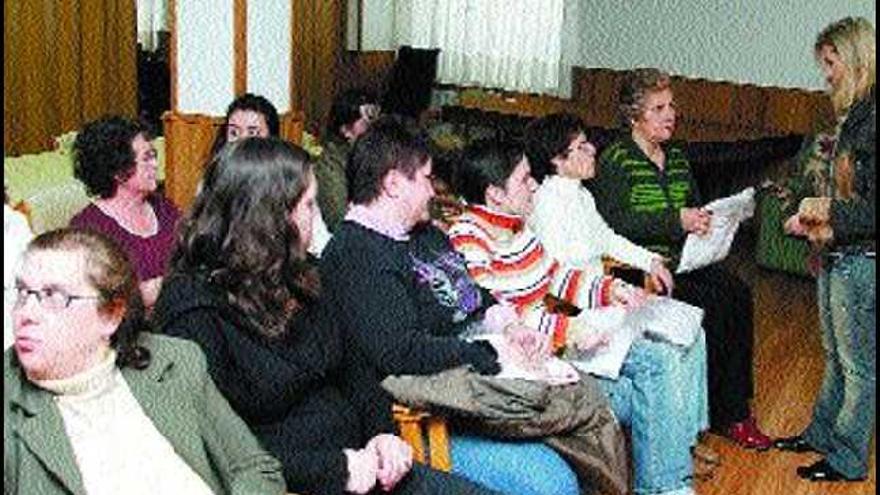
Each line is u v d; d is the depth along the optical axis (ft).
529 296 9.00
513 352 7.72
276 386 6.20
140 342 5.53
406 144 7.50
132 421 5.33
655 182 10.73
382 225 7.53
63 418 5.14
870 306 10.07
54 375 5.14
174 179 12.46
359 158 7.52
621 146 10.82
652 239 10.71
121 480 5.23
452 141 21.56
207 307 6.02
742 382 11.46
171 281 6.16
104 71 18.81
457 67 25.17
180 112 12.36
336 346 6.68
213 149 10.68
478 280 8.77
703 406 10.12
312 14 23.59
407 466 6.48
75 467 5.06
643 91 10.62
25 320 5.07
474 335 8.25
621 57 23.59
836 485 10.71
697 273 11.34
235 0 11.91
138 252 8.71
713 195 19.98
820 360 14.70
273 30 12.48
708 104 22.82
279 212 6.09
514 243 9.04
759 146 20.58
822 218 9.86
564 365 7.90
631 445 9.52
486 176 8.84
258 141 6.16
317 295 6.44
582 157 10.00
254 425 6.27
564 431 7.55
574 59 24.06
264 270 6.08
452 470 7.30
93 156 8.61
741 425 11.60
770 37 22.13
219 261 6.08
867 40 9.41
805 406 12.94
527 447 7.46
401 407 7.09
